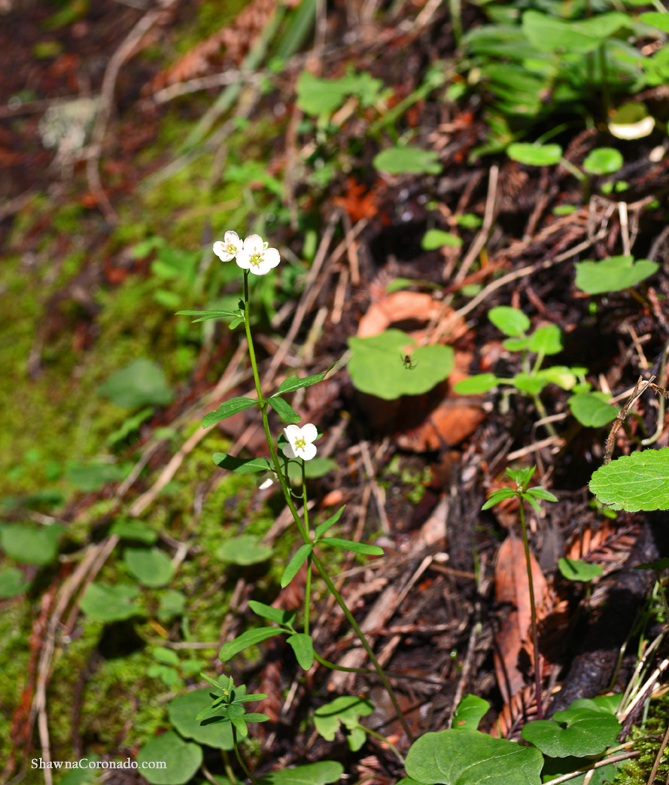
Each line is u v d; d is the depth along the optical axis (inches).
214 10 72.5
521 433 39.8
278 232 50.0
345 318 44.4
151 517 43.9
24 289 62.0
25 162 74.7
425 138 47.6
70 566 44.3
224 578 41.5
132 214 60.8
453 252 44.0
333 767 35.9
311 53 60.4
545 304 41.7
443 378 40.1
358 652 38.4
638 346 38.9
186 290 52.5
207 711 34.1
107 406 51.8
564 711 34.4
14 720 42.0
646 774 33.9
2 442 55.5
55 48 83.7
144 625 41.7
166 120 67.6
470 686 36.9
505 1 47.9
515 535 37.9
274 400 33.6
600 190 41.9
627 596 35.8
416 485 41.0
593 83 43.5
